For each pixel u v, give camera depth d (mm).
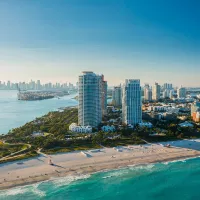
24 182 169000
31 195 155250
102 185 172375
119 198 158750
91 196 158625
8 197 151750
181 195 164500
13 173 179625
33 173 181375
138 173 191875
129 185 174125
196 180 184500
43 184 168625
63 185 169250
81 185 170625
